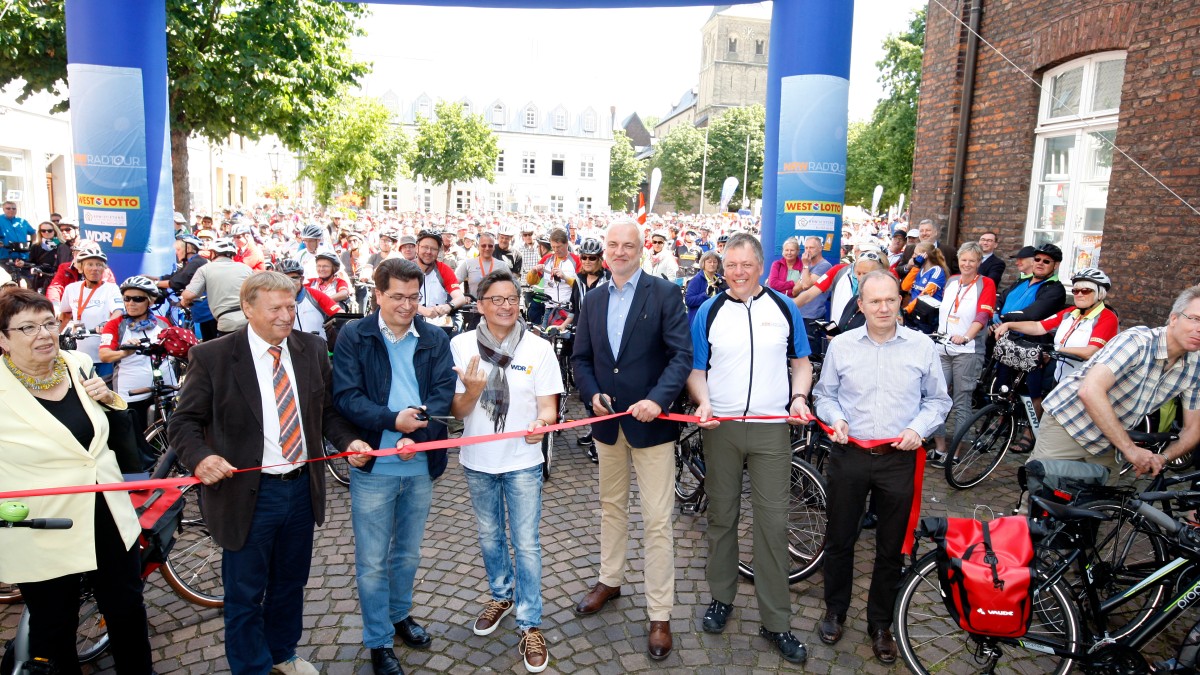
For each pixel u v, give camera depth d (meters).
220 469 2.71
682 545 4.54
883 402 3.35
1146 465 3.33
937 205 9.40
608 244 3.53
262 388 2.87
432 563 4.27
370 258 12.02
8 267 11.85
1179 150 6.28
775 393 3.46
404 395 3.16
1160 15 6.43
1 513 2.36
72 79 7.64
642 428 3.44
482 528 3.49
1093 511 3.10
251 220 20.69
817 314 6.77
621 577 3.80
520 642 3.36
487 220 29.92
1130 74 6.73
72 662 2.91
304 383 2.96
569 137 74.44
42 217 19.08
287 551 3.03
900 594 3.14
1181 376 3.46
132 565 2.94
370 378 3.15
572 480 5.70
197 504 4.36
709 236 25.59
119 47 7.56
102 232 7.84
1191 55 6.16
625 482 3.71
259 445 2.83
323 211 30.53
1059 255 6.18
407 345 3.22
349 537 4.61
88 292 6.08
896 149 27.52
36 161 18.83
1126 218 6.80
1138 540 3.54
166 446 4.99
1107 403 3.41
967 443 5.58
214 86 12.03
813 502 4.35
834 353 3.52
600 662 3.35
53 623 2.79
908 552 3.41
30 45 10.95
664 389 3.32
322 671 3.25
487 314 3.35
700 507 4.88
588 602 3.74
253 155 42.56
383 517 3.16
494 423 3.34
